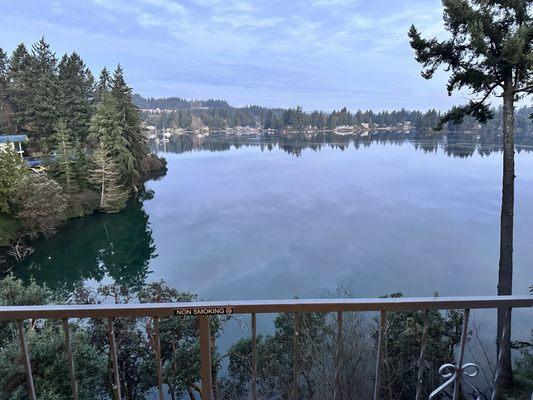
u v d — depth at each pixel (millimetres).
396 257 24328
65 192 32469
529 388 5207
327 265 23078
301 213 37531
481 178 56062
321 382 5746
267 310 1606
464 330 1810
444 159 81500
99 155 35062
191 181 57844
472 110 9734
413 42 9555
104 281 21766
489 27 8805
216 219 35812
